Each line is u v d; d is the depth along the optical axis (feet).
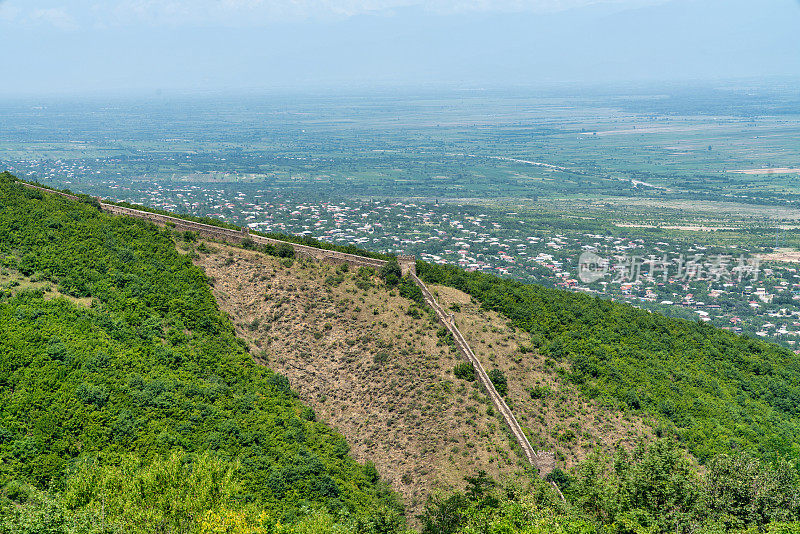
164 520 174.81
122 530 167.32
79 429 216.13
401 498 243.19
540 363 309.83
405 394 284.61
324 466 239.71
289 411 268.82
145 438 219.61
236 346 296.71
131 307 291.79
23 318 257.75
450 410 275.18
